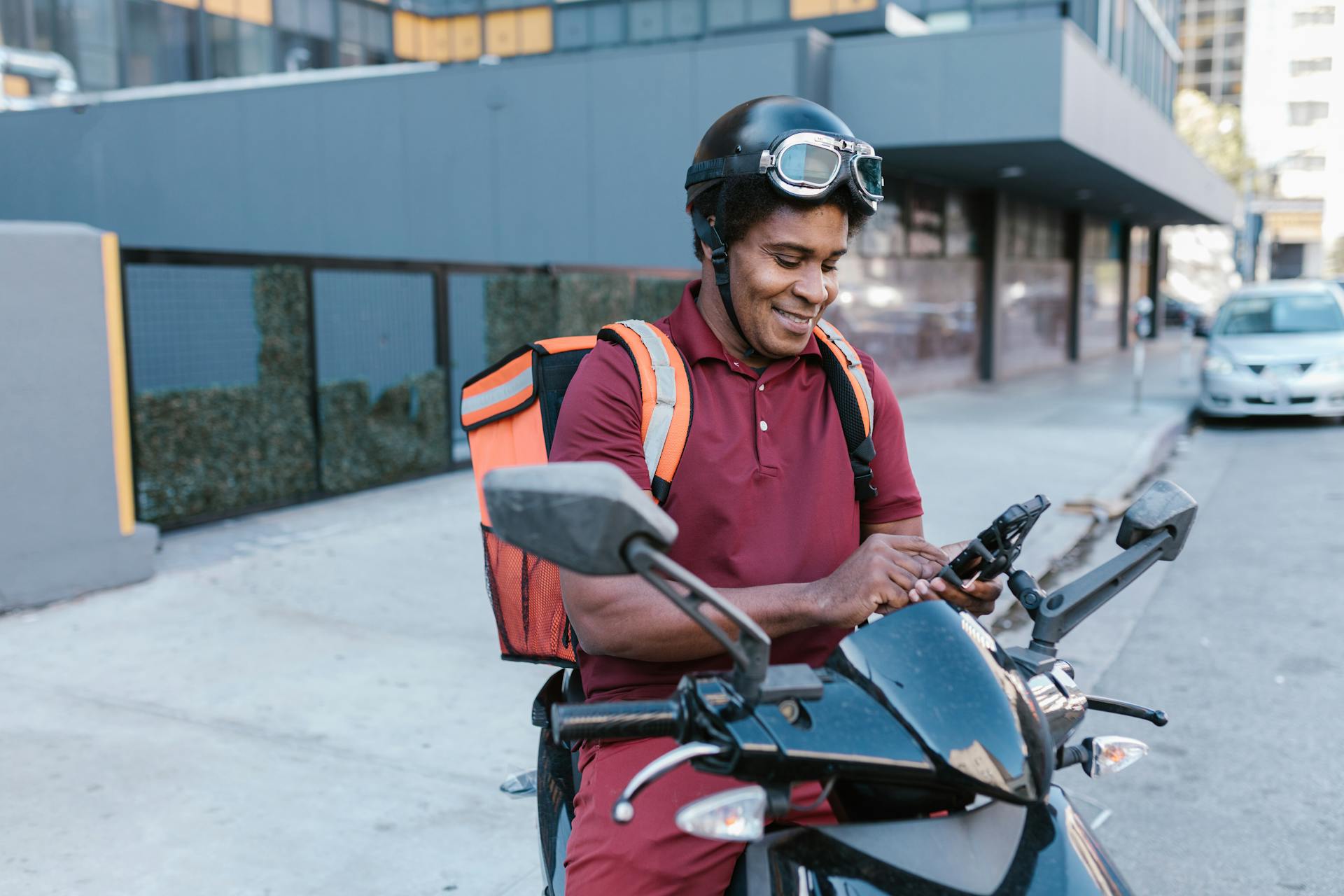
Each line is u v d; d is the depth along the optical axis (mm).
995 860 1308
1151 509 1582
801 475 1702
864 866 1293
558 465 1146
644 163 13219
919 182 16266
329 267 7648
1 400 4902
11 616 5012
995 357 18984
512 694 4277
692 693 1304
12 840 3127
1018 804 1328
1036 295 21562
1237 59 96062
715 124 1649
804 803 1508
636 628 1538
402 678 4414
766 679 1291
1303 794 3662
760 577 1644
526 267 9516
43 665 4457
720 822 1210
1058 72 12070
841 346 1806
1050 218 22234
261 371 7184
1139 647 5164
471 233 14148
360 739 3842
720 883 1554
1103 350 27125
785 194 1529
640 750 1674
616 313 10391
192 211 15586
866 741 1292
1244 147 62031
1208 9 96438
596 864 1600
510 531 1142
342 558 6121
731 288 1639
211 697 4180
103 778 3508
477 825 3271
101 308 5238
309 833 3201
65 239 5066
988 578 1610
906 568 1470
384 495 7965
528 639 1925
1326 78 88625
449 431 8953
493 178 13984
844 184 1567
